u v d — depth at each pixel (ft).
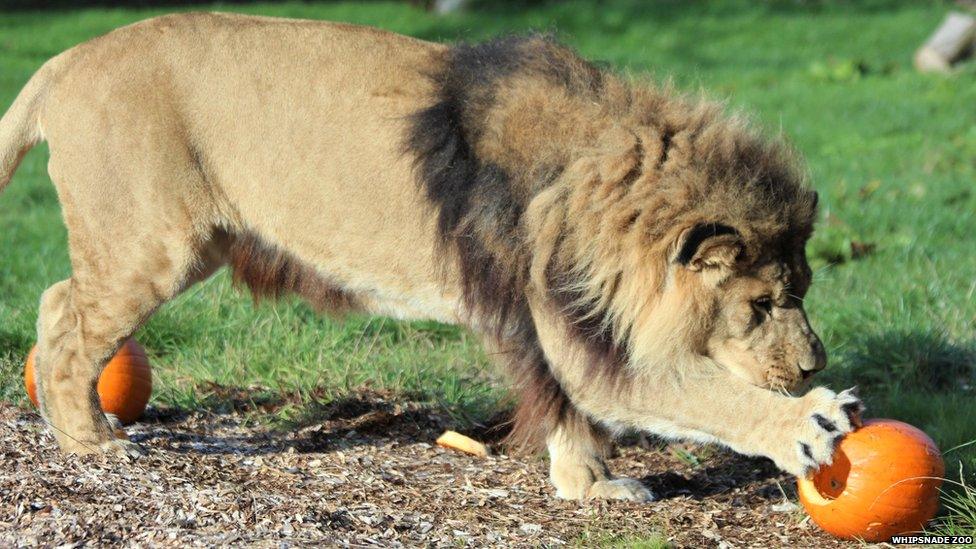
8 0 129.59
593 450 27.78
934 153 70.95
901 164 69.21
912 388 34.32
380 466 28.86
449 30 120.98
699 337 24.91
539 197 25.09
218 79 27.71
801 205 25.30
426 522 24.77
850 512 23.09
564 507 26.68
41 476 25.12
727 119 25.76
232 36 28.04
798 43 117.50
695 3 136.26
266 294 29.81
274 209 28.27
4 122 28.63
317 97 27.53
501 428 32.37
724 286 24.64
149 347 37.11
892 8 133.69
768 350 25.12
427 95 27.02
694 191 24.34
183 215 27.76
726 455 30.53
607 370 25.59
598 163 24.80
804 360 25.17
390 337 38.50
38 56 106.73
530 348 26.96
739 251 24.07
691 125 25.38
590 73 26.55
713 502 27.30
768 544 24.32
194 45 27.89
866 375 35.60
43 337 28.55
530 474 29.12
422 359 36.45
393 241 27.61
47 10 130.00
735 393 24.41
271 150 27.78
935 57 101.30
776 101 89.92
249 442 30.22
